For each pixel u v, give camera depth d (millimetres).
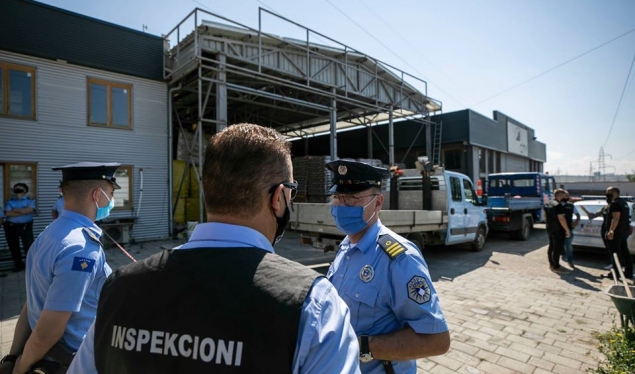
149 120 10211
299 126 20141
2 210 6617
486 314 4430
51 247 1568
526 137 22062
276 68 10867
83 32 9055
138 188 9977
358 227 1728
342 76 13234
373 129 18859
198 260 794
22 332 1731
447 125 16562
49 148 8594
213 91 12234
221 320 697
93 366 870
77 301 1501
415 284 1431
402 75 15258
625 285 3416
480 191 11266
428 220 6797
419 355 1366
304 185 12609
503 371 3072
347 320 796
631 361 2996
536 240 10742
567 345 3557
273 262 800
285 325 679
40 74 8492
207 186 897
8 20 8031
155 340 732
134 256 8023
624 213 6074
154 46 10273
